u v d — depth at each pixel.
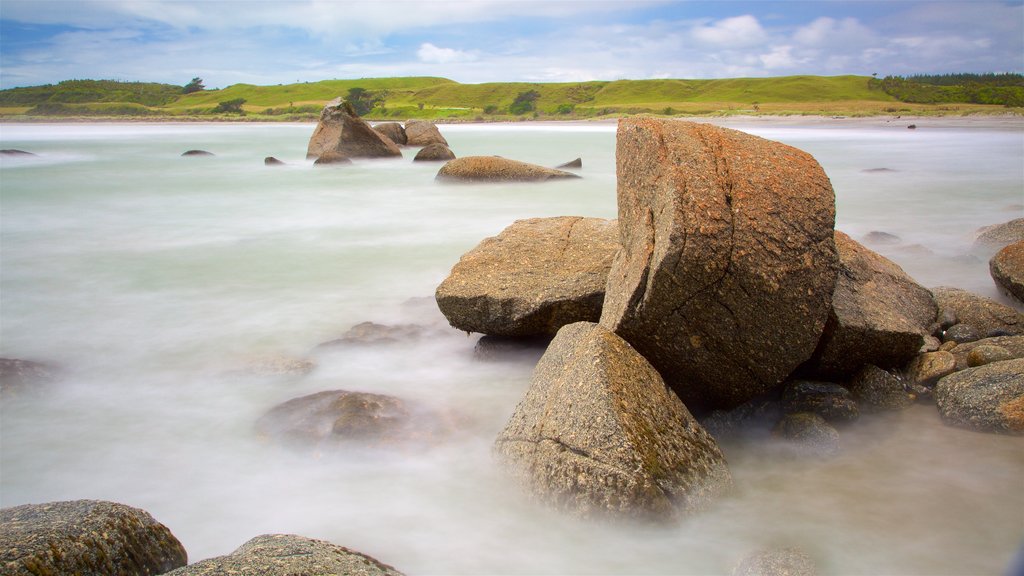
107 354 8.74
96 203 21.67
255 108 139.38
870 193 21.41
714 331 5.78
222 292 11.43
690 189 5.81
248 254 14.13
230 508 5.31
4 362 7.66
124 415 6.97
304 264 13.19
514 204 19.72
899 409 6.22
